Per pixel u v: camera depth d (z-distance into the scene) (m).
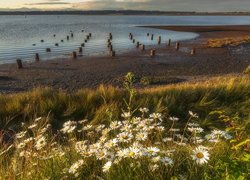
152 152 2.46
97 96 10.32
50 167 3.07
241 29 89.25
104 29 95.94
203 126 8.05
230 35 69.19
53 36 69.94
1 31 85.75
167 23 143.50
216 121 8.34
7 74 26.80
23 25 124.19
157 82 23.17
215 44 47.44
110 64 31.56
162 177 2.53
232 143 3.13
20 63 29.58
